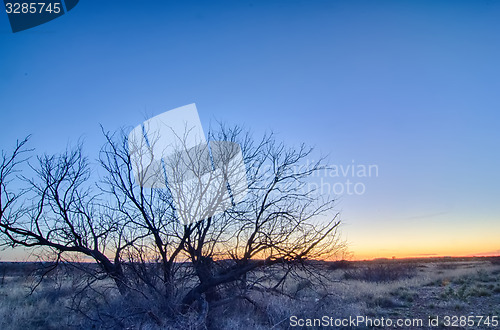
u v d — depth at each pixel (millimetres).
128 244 9773
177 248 9828
